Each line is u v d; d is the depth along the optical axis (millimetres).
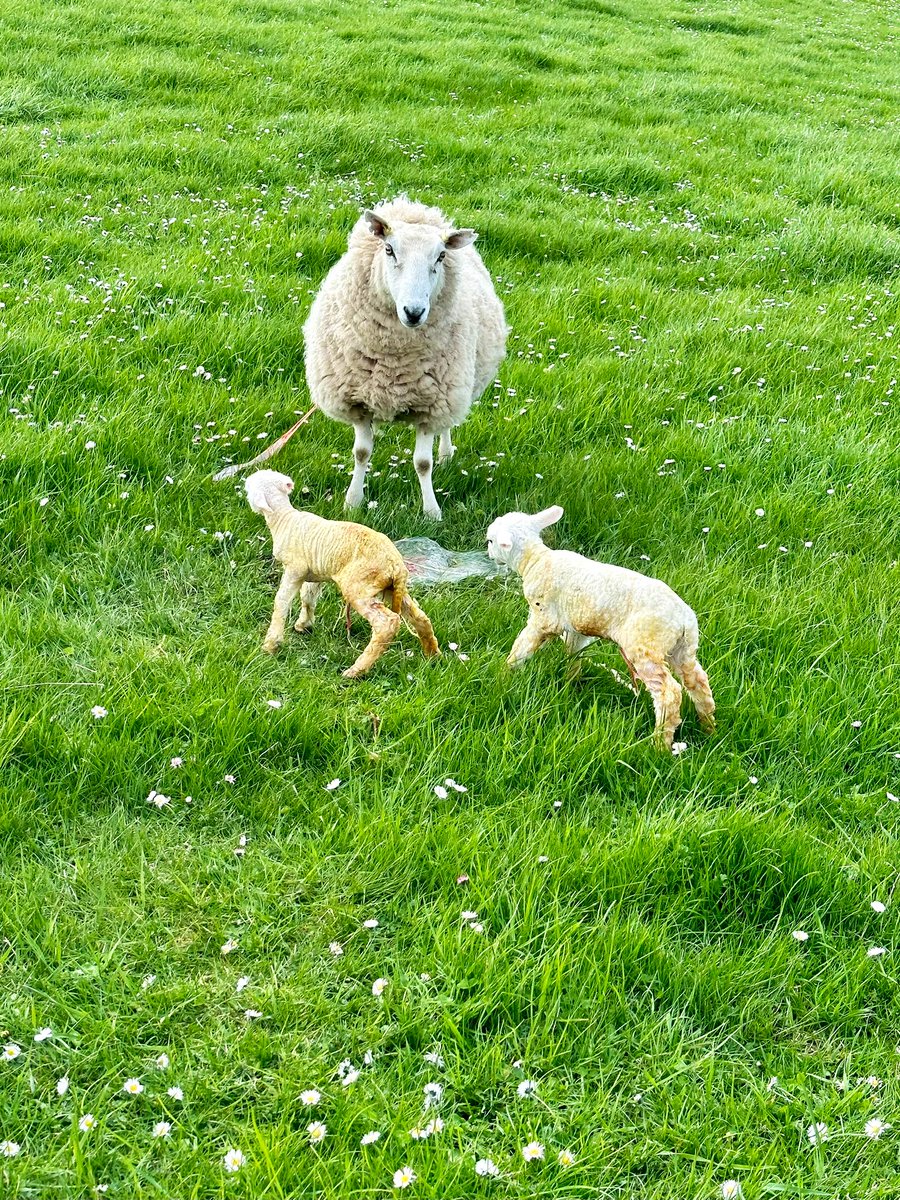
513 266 9359
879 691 4348
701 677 4078
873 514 5914
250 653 4430
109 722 3867
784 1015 3094
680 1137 2701
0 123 11508
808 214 11133
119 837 3504
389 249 5312
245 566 5066
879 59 21297
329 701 4230
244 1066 2848
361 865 3439
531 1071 2857
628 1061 2918
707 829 3551
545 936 3160
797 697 4297
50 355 6410
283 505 4559
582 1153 2635
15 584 4723
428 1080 2807
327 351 5727
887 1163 2705
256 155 11000
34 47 13625
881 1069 2947
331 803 3676
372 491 6039
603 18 21297
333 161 11352
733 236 10664
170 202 9633
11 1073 2787
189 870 3422
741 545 5508
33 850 3424
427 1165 2527
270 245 8742
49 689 4023
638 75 16797
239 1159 2490
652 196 11797
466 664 4406
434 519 5781
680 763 3902
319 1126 2590
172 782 3691
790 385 7551
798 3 26891
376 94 13875
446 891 3348
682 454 6391
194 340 7004
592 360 7531
